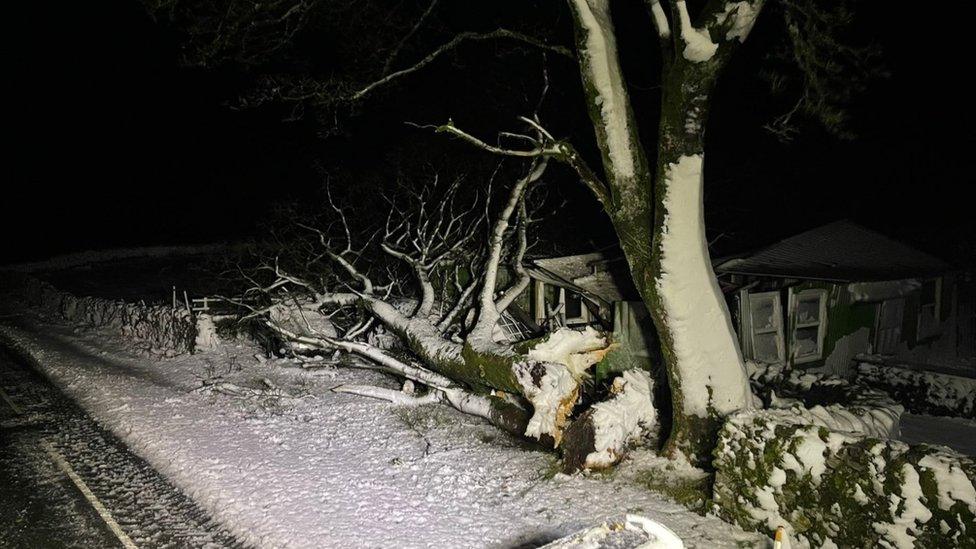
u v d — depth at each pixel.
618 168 8.56
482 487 8.75
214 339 15.95
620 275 14.70
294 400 12.23
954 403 13.38
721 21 7.61
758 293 14.32
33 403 12.55
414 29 12.12
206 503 8.48
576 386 10.05
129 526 8.01
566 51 10.30
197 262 32.56
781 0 8.83
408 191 16.78
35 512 8.35
